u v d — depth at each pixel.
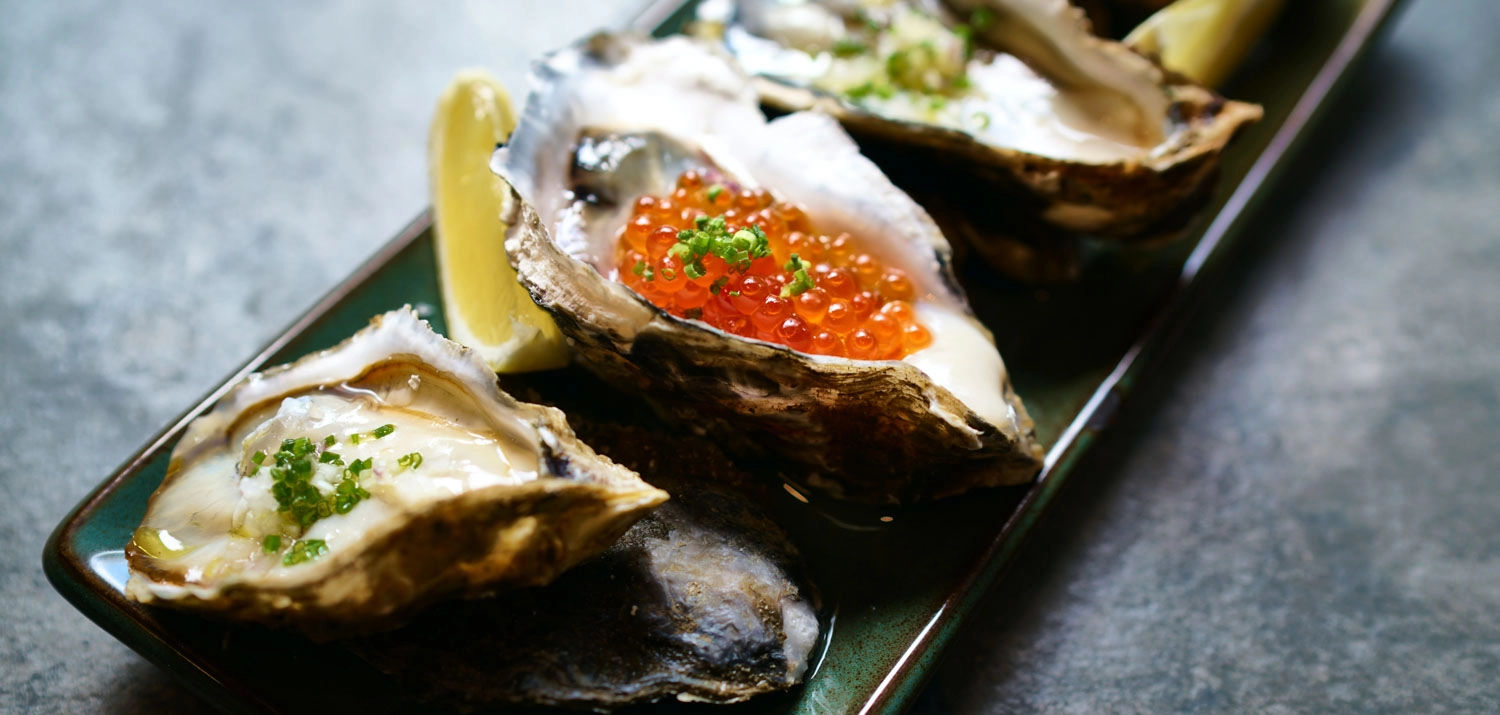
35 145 0.38
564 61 0.31
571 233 0.29
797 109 0.33
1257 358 0.35
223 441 0.28
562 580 0.27
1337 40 0.38
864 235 0.30
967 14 0.35
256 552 0.26
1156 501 0.33
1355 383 0.35
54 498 0.32
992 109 0.34
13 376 0.34
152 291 0.36
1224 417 0.34
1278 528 0.33
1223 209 0.34
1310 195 0.39
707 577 0.27
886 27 0.35
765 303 0.28
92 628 0.30
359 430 0.27
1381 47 0.42
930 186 0.33
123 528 0.28
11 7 0.41
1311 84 0.37
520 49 0.41
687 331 0.27
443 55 0.41
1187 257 0.34
